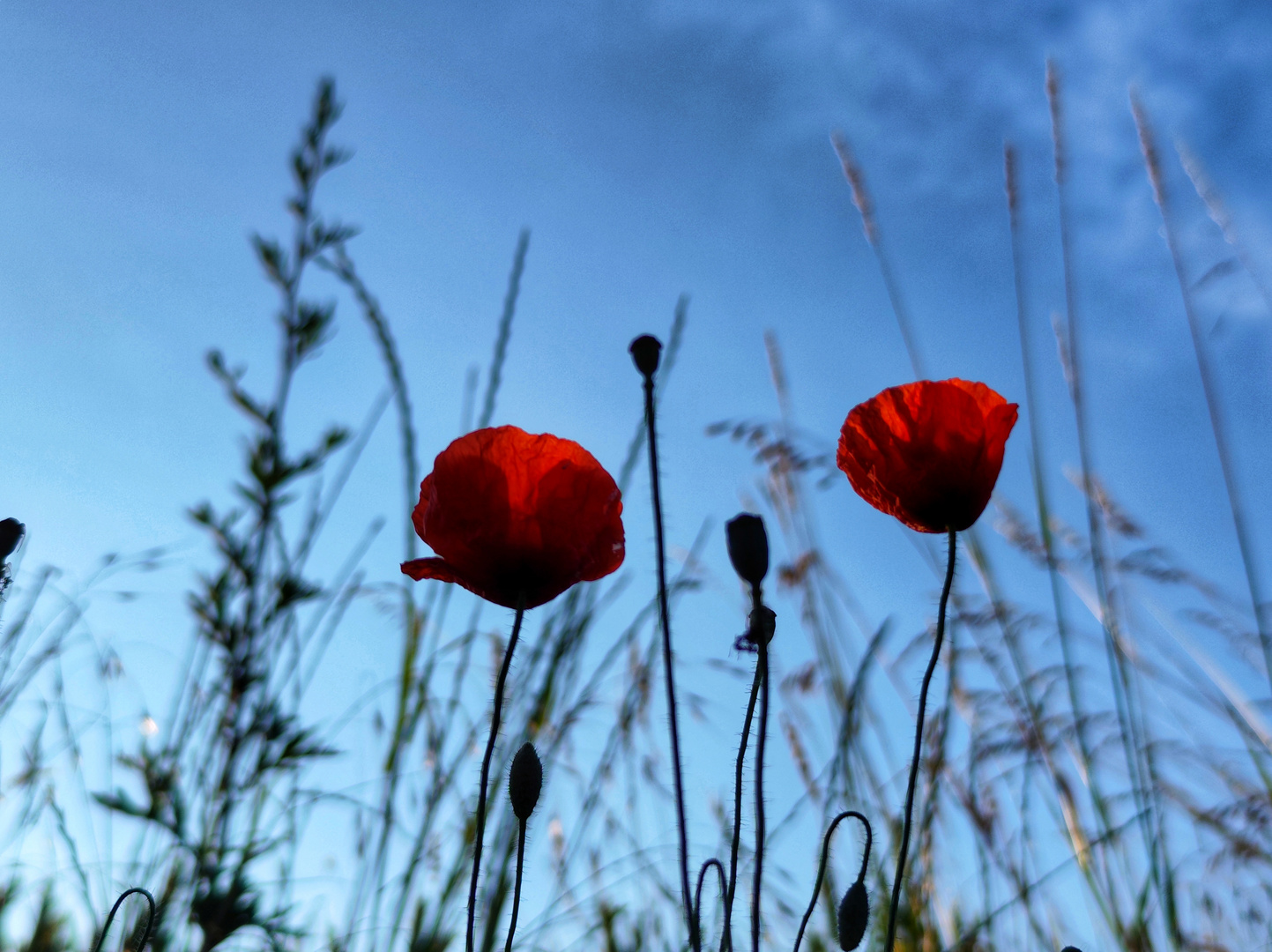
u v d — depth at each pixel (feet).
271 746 1.84
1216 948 2.10
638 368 1.34
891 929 1.19
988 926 2.06
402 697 2.07
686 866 1.24
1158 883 2.06
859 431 1.43
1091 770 2.20
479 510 1.31
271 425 1.96
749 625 1.30
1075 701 2.23
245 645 1.88
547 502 1.31
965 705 2.44
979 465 1.38
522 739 2.12
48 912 1.90
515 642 1.29
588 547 1.32
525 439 1.34
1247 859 2.30
